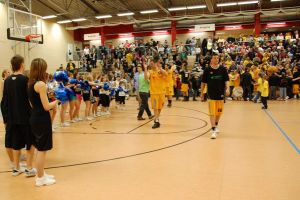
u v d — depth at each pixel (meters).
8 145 4.62
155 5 24.98
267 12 22.95
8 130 4.62
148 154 5.55
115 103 14.59
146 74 9.16
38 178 4.11
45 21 24.62
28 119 4.41
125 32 28.98
